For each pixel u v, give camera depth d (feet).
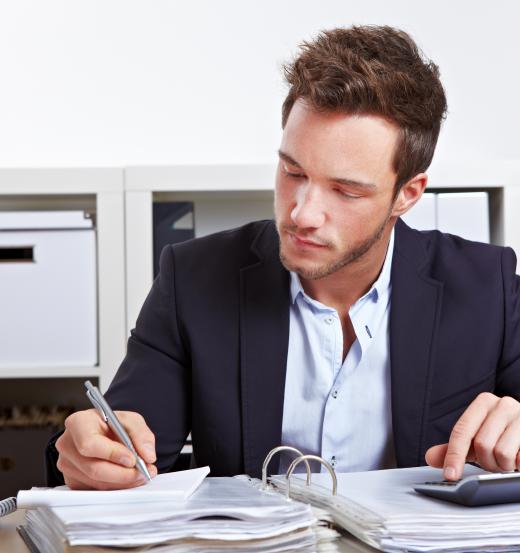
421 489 2.50
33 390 7.38
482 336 3.73
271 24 7.50
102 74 7.48
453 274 3.83
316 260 3.07
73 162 7.47
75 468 2.60
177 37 7.49
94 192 6.17
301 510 2.17
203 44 7.49
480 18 7.54
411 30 7.54
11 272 6.22
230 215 7.20
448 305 3.74
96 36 7.48
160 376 3.71
